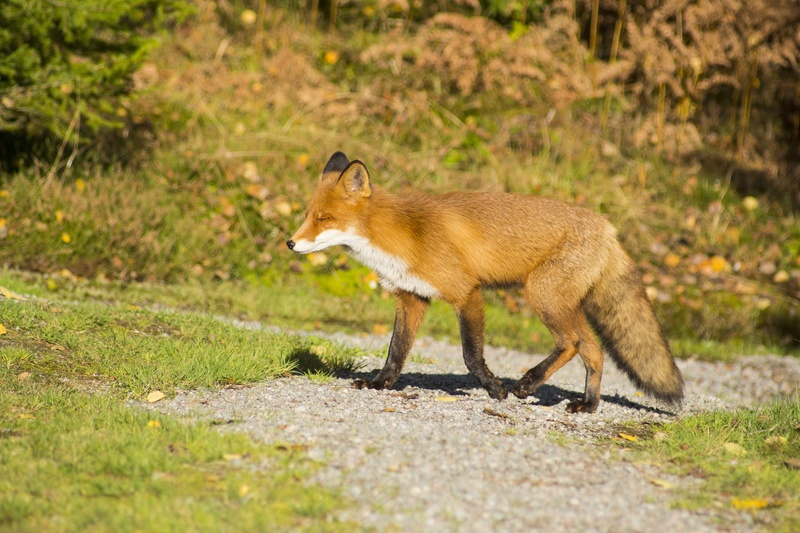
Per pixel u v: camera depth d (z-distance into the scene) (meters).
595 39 28.83
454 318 19.75
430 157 25.48
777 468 8.54
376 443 8.21
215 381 10.59
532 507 6.90
